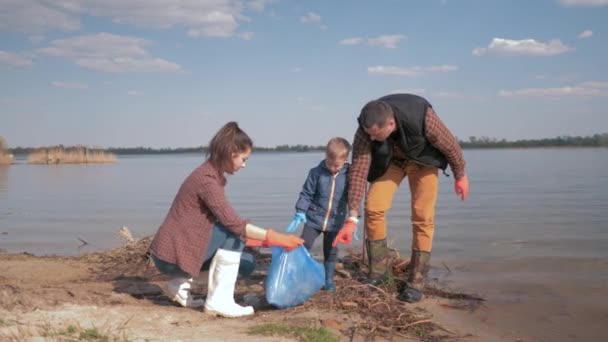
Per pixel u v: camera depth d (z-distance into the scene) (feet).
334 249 15.83
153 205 44.62
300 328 11.69
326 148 15.46
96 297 13.85
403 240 26.07
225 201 12.69
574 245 24.22
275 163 167.02
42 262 20.08
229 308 12.97
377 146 15.14
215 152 12.78
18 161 188.96
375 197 16.05
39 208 42.80
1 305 11.90
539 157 159.63
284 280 13.74
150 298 14.83
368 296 14.89
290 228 15.64
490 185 60.13
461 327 13.50
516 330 13.35
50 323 10.97
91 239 27.89
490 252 22.95
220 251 13.03
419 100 14.60
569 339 12.90
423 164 14.97
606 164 105.81
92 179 83.46
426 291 16.56
